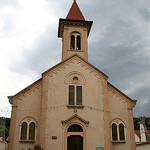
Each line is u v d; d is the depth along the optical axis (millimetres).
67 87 23625
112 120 24062
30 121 22531
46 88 23109
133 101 25125
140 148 29062
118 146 23078
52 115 22109
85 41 28922
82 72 24562
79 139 21922
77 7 32531
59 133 21469
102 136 22109
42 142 20906
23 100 23141
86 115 22703
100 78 24656
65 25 29406
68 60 24797
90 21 29594
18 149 21234
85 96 23547
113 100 24969
